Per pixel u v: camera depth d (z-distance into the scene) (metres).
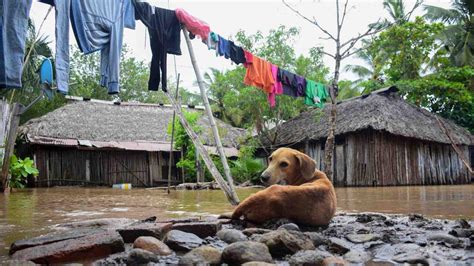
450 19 24.69
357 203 7.31
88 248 2.54
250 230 3.14
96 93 29.98
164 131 22.22
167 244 2.73
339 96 28.41
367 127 17.75
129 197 9.62
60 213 5.48
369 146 18.73
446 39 23.42
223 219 3.78
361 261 2.44
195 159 19.39
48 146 19.61
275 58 19.64
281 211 3.48
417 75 23.72
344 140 19.45
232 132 24.30
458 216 4.95
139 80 31.38
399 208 6.17
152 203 7.43
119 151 21.23
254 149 21.47
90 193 12.06
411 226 3.83
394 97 21.00
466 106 23.98
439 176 20.34
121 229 3.08
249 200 3.56
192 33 6.55
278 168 3.83
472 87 23.30
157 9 5.90
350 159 18.95
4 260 2.42
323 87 10.57
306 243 2.66
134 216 4.99
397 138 19.28
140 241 2.64
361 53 26.84
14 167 14.35
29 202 7.88
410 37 22.39
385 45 22.94
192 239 2.78
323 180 3.82
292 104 20.72
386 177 18.62
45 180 19.25
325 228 3.62
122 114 22.70
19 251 2.52
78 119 21.05
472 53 24.45
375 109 18.86
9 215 5.21
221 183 6.72
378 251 2.70
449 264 2.33
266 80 8.72
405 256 2.46
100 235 2.75
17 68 3.99
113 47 5.09
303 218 3.51
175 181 21.48
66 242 2.62
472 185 18.36
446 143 19.98
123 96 30.97
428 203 7.16
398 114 19.41
